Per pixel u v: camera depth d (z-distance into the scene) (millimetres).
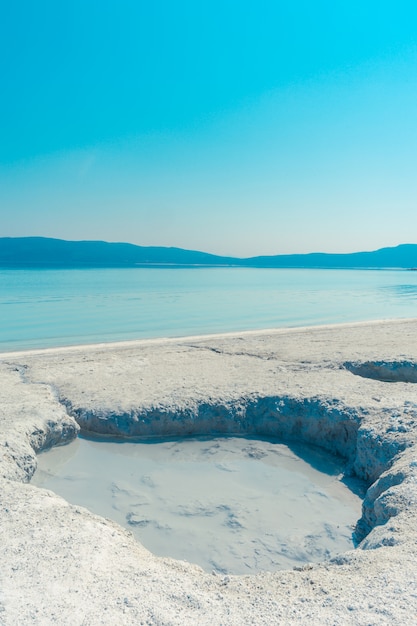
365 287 64500
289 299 44031
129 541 6344
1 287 55000
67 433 10766
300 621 4336
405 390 12016
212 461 10133
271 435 11508
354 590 4809
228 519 7906
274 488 9039
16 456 8820
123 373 14273
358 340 19250
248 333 22531
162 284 65062
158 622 4355
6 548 5617
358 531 7559
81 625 4289
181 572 5609
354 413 10633
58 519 6445
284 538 7406
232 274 113812
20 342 21000
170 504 8352
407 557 5324
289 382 12969
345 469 9922
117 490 8828
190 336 22688
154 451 10539
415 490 6914
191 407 11570
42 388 12742
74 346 19766
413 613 4312
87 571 5184
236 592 5055
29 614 4422
